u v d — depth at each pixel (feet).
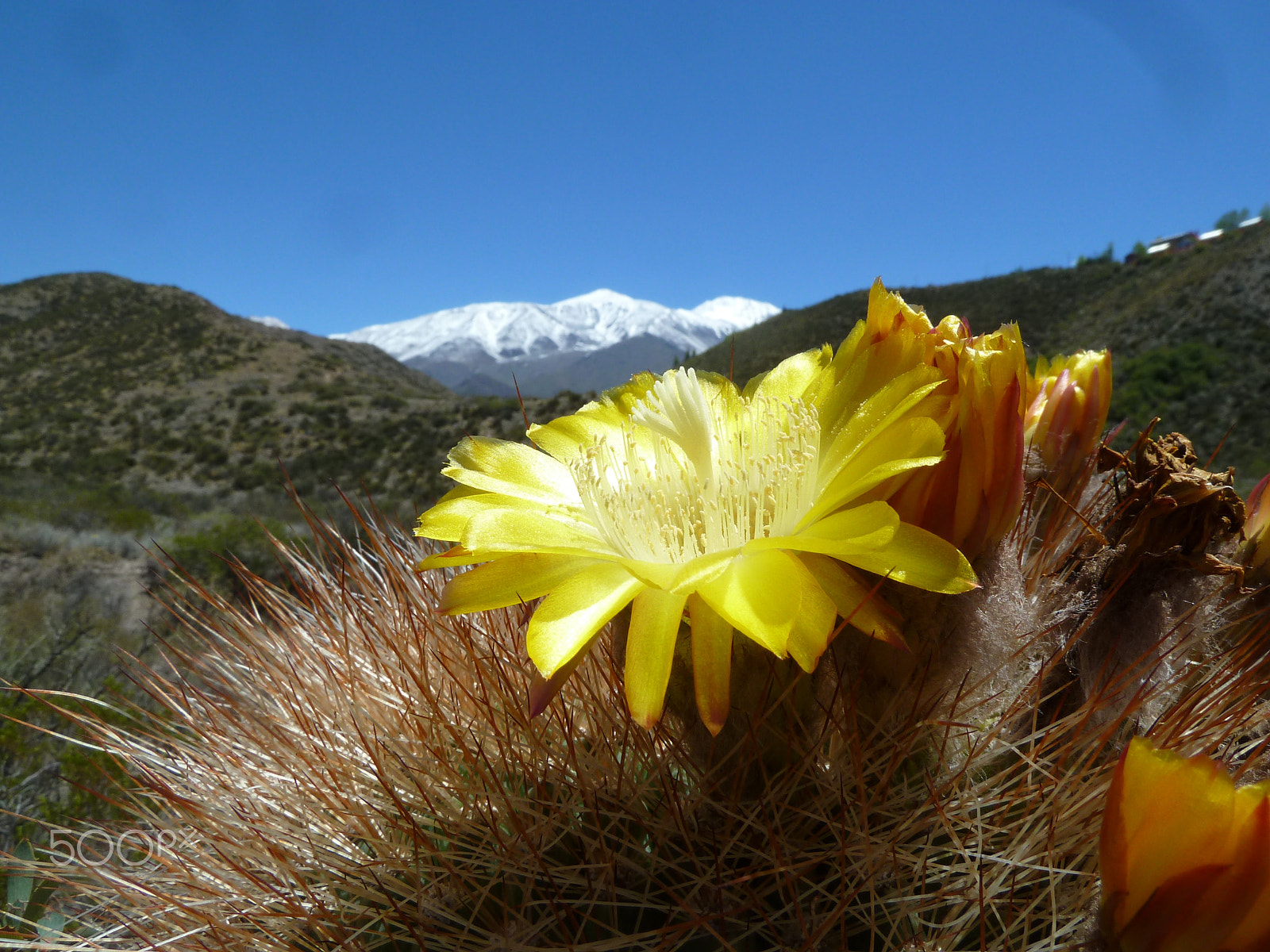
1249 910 0.28
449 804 0.43
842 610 0.33
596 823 0.39
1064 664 0.41
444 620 0.50
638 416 0.42
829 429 0.40
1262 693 0.42
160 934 0.44
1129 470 0.43
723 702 0.32
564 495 0.43
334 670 0.53
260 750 0.51
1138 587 0.40
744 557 0.35
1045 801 0.37
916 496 0.36
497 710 0.45
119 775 0.83
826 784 0.38
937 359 0.37
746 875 0.36
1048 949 0.35
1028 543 0.46
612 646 0.38
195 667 0.59
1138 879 0.29
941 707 0.38
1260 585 0.44
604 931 0.38
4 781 1.11
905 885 0.36
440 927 0.39
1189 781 0.28
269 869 0.45
